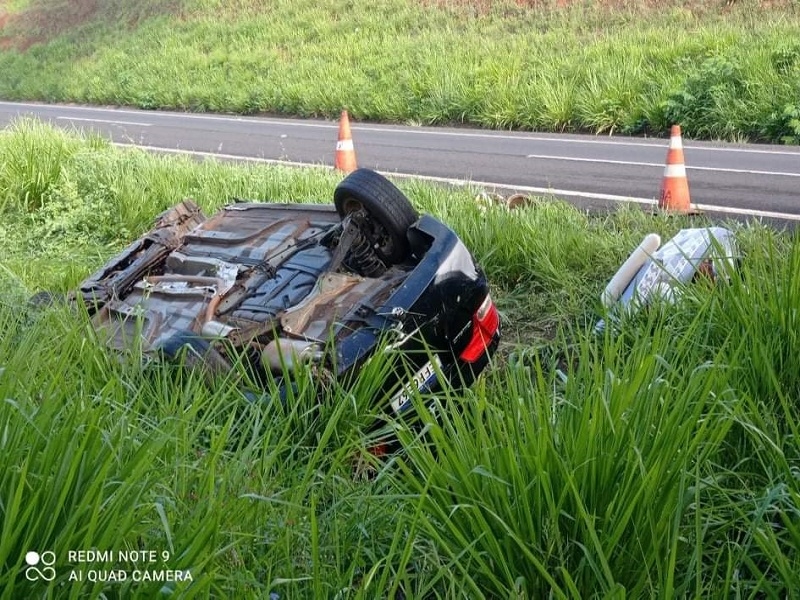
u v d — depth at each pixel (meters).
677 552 3.21
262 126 21.20
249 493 3.33
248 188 10.06
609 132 16.38
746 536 3.25
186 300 5.18
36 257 9.04
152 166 11.37
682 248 5.77
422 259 5.09
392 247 5.51
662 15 22.30
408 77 21.02
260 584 3.07
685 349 4.16
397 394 4.50
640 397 3.33
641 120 15.95
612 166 12.91
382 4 29.47
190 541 2.88
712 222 7.88
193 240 5.82
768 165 12.07
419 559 3.38
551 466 3.14
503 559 3.01
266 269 5.32
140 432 3.61
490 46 22.16
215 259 5.47
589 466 3.11
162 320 5.06
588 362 3.82
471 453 3.32
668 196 9.54
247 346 4.45
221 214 6.25
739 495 3.56
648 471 3.05
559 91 17.39
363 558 3.41
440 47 23.27
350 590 3.15
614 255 7.16
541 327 6.38
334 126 20.28
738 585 2.93
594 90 16.80
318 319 4.79
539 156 14.21
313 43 28.11
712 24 20.61
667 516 3.05
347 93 21.69
